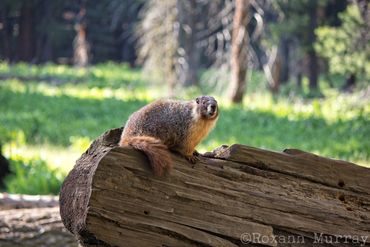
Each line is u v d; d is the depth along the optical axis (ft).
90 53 221.66
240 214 22.90
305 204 23.66
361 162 68.64
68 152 74.69
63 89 147.33
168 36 125.59
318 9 151.74
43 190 55.26
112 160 21.66
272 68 132.16
